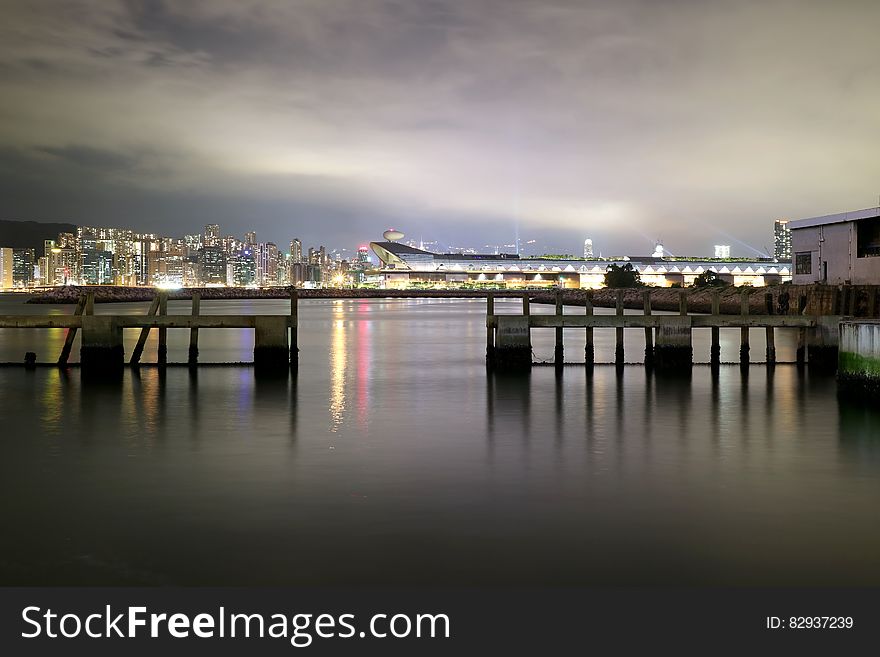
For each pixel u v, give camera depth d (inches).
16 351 1964.8
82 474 667.4
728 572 453.4
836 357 1407.5
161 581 445.4
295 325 1414.9
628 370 1430.9
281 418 956.0
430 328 3144.7
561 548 486.3
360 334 2741.1
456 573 452.4
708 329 2827.3
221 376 1363.2
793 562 466.0
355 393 1176.8
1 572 455.8
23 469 685.9
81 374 1353.3
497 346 1409.9
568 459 722.8
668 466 693.9
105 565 463.8
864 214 2020.2
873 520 538.6
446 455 740.7
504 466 694.5
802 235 2338.8
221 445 790.5
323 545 491.8
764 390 1184.2
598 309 5039.4
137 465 700.7
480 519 539.8
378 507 567.5
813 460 717.3
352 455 741.9
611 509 562.6
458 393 1172.5
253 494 601.9
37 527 525.3
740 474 665.0
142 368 1461.6
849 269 2119.8
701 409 1014.4
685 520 538.0
